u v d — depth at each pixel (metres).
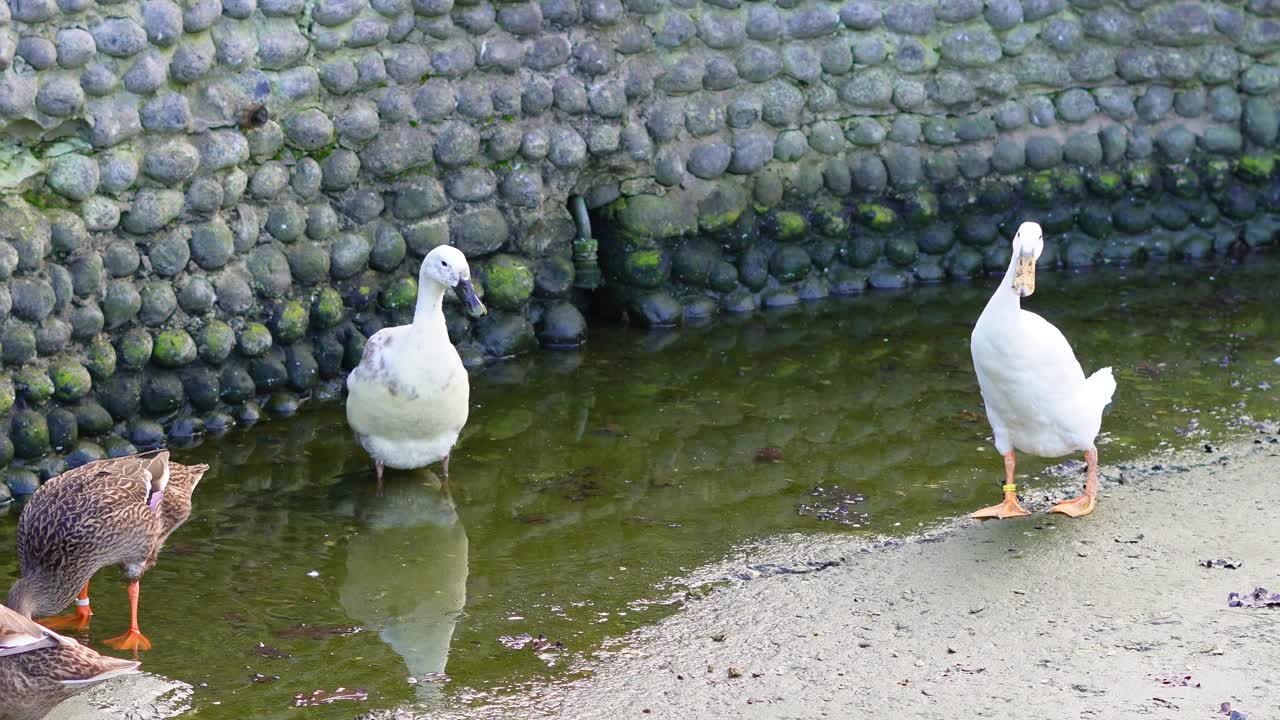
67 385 4.85
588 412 5.15
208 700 4.20
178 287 5.00
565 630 4.36
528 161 5.40
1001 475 4.82
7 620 4.03
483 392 5.25
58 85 4.76
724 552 4.57
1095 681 4.15
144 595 4.48
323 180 5.17
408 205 5.28
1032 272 4.46
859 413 5.12
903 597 4.39
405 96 5.23
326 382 5.24
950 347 5.46
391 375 4.76
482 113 5.30
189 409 5.04
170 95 4.92
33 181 4.81
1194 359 5.30
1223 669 4.16
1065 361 4.50
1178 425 4.96
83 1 4.78
